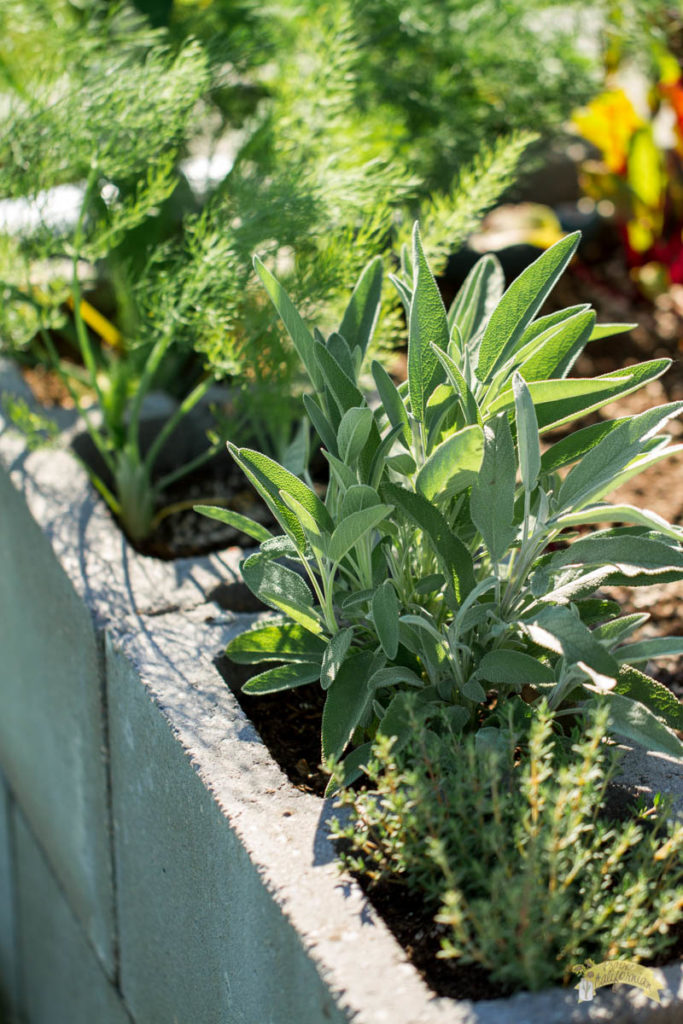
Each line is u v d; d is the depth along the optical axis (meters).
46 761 1.84
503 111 2.23
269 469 0.99
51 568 1.55
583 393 0.99
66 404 2.09
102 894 1.61
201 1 2.13
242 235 1.50
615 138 2.41
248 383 1.62
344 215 1.55
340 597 1.11
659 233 2.40
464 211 1.52
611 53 2.38
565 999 0.80
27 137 1.57
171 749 1.14
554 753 0.98
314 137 1.74
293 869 0.92
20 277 1.70
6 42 1.89
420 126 2.19
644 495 1.74
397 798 0.88
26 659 1.83
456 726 1.01
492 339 1.05
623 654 0.97
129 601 1.39
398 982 0.81
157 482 1.92
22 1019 2.66
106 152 1.53
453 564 1.00
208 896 1.09
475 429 0.89
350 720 1.01
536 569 1.05
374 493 0.97
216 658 1.27
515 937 0.79
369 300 1.19
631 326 1.06
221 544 1.72
